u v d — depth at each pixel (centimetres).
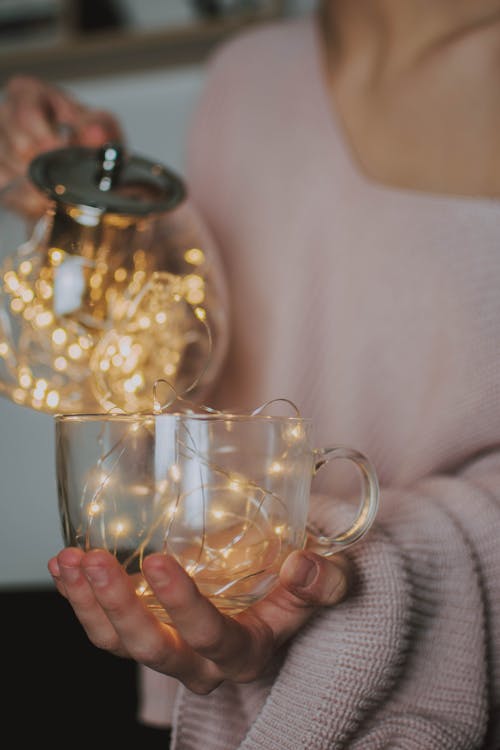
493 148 70
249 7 122
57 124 66
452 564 49
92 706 97
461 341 64
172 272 63
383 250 70
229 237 84
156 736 94
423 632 48
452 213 67
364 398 71
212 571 40
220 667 42
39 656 101
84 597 41
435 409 65
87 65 131
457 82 72
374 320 70
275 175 81
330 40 82
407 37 76
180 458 39
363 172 76
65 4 127
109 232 55
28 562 134
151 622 40
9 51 130
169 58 129
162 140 136
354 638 45
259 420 40
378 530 48
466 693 47
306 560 42
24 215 57
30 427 134
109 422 40
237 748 46
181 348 59
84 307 55
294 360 76
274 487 41
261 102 84
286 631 45
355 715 45
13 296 56
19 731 97
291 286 77
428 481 56
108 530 40
